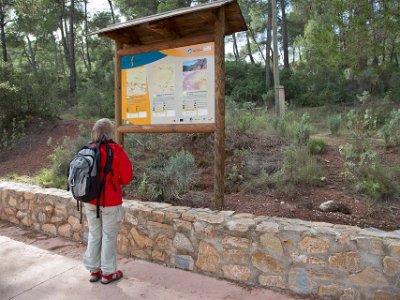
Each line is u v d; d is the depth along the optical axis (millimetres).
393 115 6090
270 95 17797
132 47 4605
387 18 5922
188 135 6094
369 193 4133
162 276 3631
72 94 18281
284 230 3178
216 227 3525
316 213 3801
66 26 32500
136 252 4121
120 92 4801
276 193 4445
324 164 5145
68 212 4785
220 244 3514
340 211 3893
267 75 22484
